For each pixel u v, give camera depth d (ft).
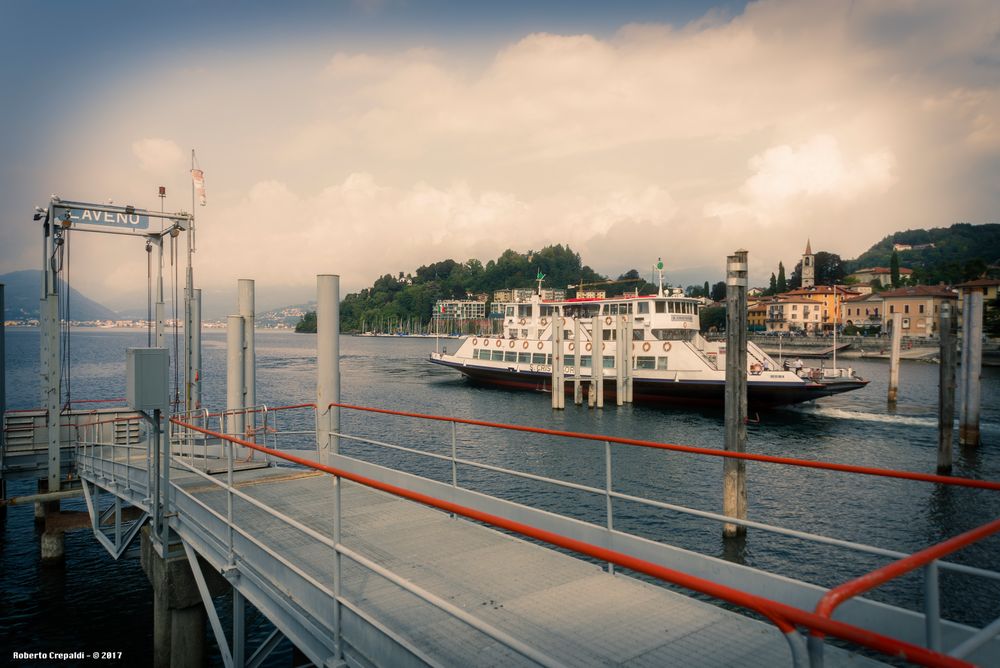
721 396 138.10
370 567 16.14
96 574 56.03
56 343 57.11
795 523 63.93
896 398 157.17
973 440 99.30
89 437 59.52
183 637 31.81
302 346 629.10
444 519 28.22
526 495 72.95
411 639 16.75
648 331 152.66
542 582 20.77
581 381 160.04
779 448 105.29
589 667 15.14
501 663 15.52
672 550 21.01
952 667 6.53
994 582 49.88
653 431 119.96
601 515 66.08
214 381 224.74
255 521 27.76
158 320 66.03
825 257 639.35
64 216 57.31
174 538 32.53
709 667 15.07
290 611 20.63
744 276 63.67
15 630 46.01
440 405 159.12
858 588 8.62
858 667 14.71
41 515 68.39
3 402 57.77
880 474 16.66
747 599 8.49
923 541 59.21
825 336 374.02
